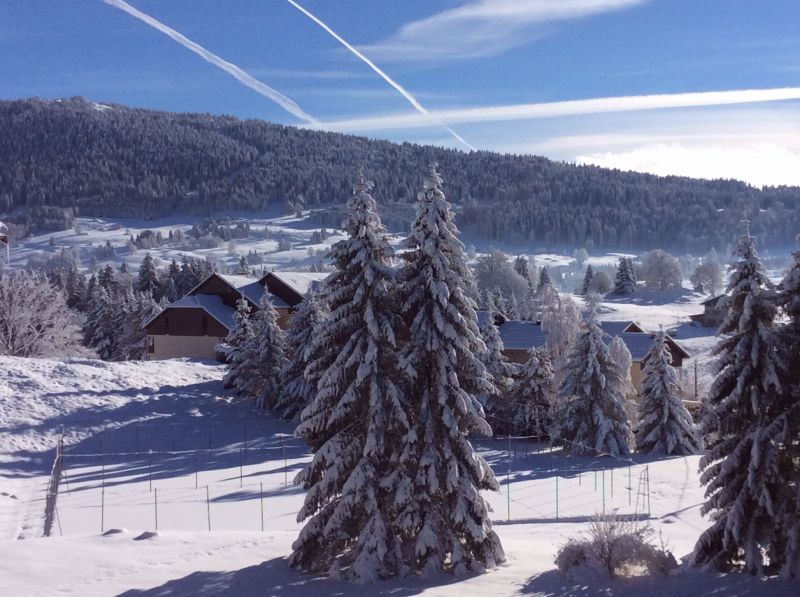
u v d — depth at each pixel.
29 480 38.06
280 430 50.22
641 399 49.41
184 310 75.31
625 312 125.81
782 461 19.69
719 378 20.23
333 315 20.53
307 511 20.39
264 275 78.44
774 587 17.83
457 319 20.02
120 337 90.88
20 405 47.78
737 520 19.28
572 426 45.88
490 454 45.97
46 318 70.69
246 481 37.03
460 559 19.83
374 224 20.62
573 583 18.59
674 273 158.25
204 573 19.28
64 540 22.30
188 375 60.72
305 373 21.39
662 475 39.16
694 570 19.80
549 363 51.91
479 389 20.88
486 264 132.50
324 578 19.33
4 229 78.56
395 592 18.05
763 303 19.61
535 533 26.91
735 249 20.23
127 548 21.56
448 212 20.72
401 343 21.39
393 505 20.36
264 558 21.11
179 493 34.25
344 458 20.38
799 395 19.17
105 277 119.00
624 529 20.36
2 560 19.62
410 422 20.89
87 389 52.59
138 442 45.78
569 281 190.25
